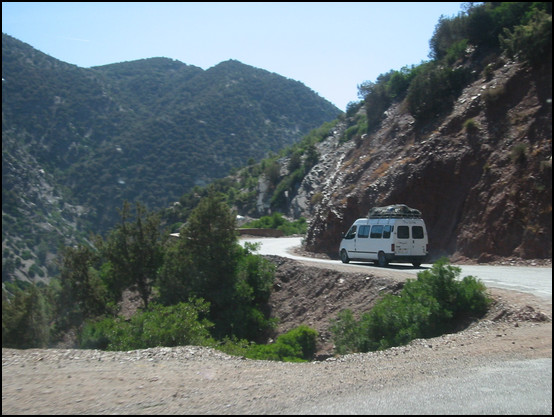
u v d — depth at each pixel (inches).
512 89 1138.0
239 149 4635.8
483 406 213.3
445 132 1214.9
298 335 646.5
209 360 331.3
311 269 896.9
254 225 2726.4
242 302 869.8
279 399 226.1
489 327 429.7
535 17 1163.3
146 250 982.4
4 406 216.8
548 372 267.9
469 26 1467.8
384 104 1743.4
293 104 6382.9
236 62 6697.8
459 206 1079.0
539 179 938.1
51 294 906.1
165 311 518.0
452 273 510.9
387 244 911.0
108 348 512.7
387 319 497.0
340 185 1508.4
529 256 882.1
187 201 2706.7
